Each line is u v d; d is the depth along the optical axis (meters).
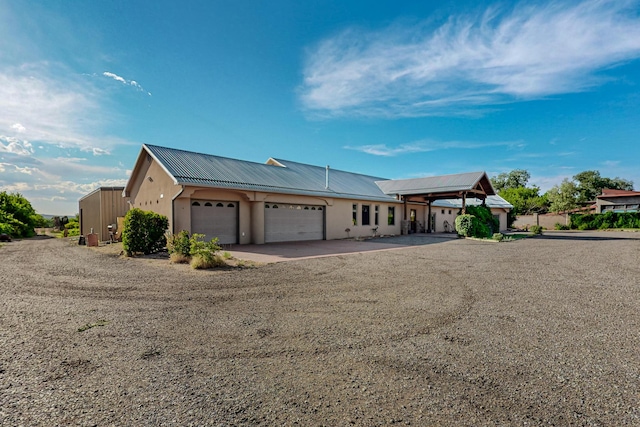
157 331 3.98
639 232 26.94
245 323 4.29
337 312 4.80
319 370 2.98
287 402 2.44
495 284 6.80
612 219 31.70
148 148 14.22
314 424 2.17
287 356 3.28
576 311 4.89
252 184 14.38
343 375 2.88
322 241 16.86
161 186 13.78
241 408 2.35
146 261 9.95
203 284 6.69
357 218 19.88
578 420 2.22
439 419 2.23
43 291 6.09
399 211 23.27
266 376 2.86
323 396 2.53
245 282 6.89
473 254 11.88
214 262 8.73
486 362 3.16
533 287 6.53
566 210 41.66
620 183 54.44
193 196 12.78
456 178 21.31
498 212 32.62
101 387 2.64
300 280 7.12
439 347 3.52
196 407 2.36
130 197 17.41
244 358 3.23
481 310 4.93
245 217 14.60
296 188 16.33
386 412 2.32
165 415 2.25
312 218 17.34
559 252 12.58
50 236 25.80
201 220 13.24
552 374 2.92
